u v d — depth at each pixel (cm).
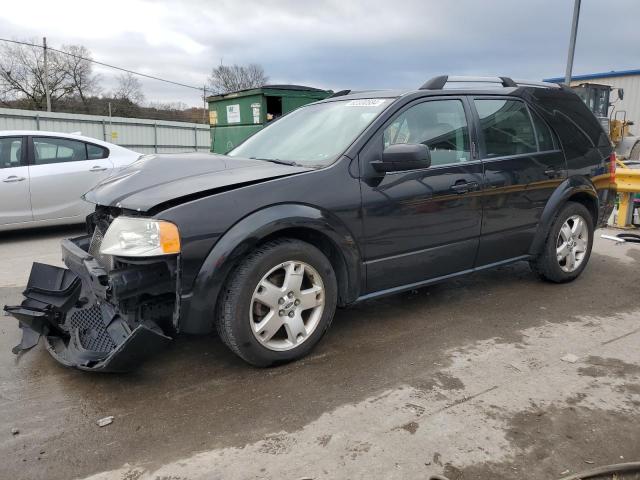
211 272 283
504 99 430
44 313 323
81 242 377
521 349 350
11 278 530
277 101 1234
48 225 724
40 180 702
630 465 227
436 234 374
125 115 4725
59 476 228
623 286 486
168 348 352
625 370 319
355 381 307
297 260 313
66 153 735
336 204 322
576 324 394
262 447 246
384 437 253
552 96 469
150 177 320
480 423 263
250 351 305
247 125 1259
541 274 481
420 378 310
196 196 289
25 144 703
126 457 240
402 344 358
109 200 307
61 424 265
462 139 394
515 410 275
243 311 297
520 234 433
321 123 392
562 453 240
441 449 243
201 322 289
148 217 282
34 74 4844
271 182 306
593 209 500
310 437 253
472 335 373
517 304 436
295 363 329
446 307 430
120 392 296
